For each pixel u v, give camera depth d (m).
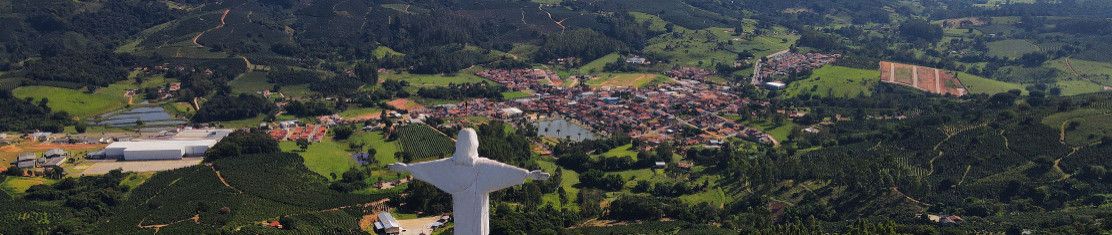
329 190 175.50
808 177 186.88
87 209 155.38
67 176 185.12
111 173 184.75
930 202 165.12
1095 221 136.62
